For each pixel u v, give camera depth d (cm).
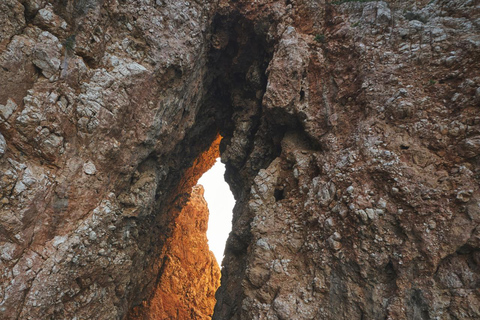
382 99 677
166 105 852
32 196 559
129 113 749
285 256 706
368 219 595
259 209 804
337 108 765
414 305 536
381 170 612
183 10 885
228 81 1182
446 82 636
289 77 813
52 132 594
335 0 879
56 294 591
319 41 853
